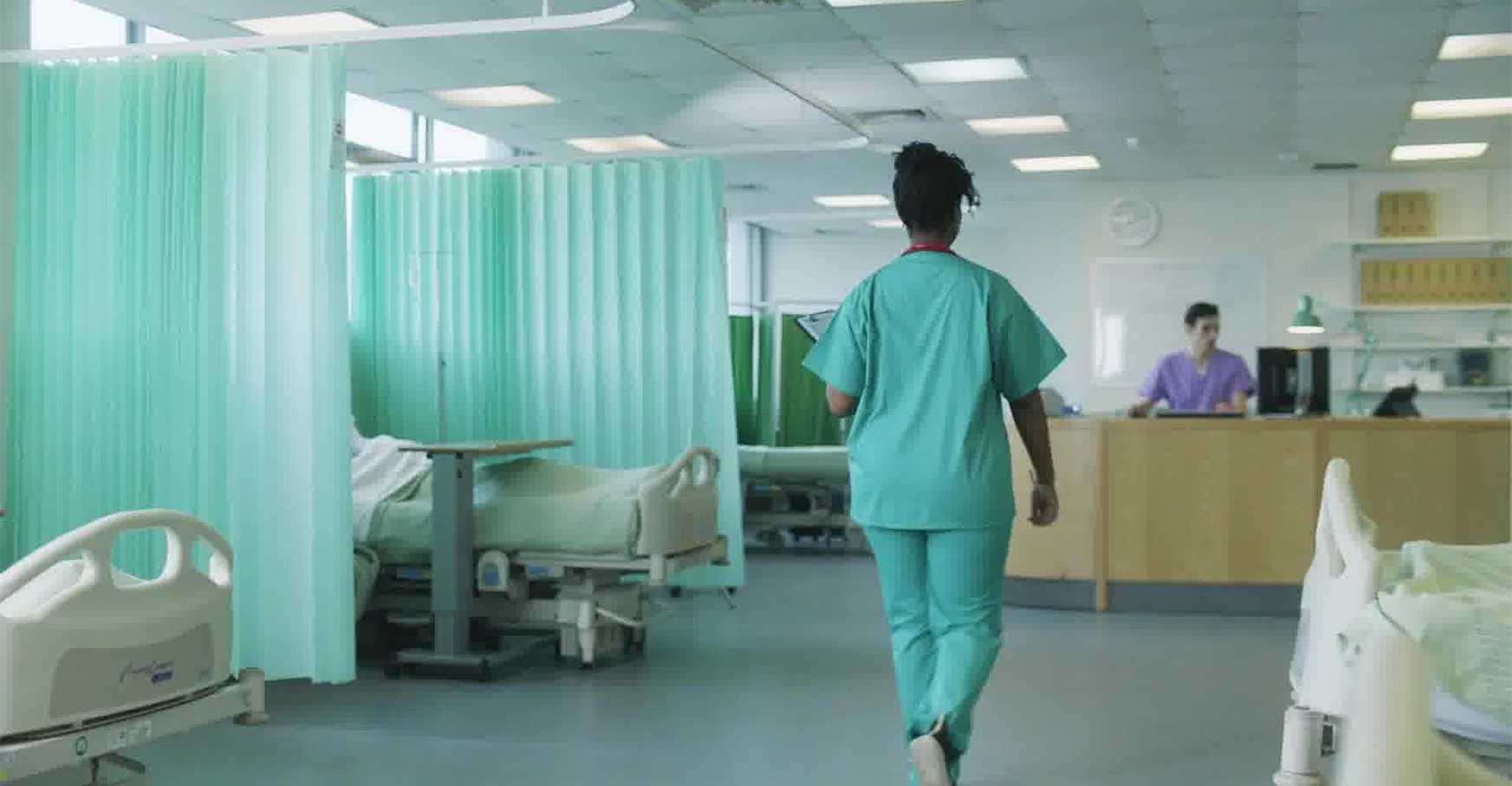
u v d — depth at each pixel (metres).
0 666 2.65
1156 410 7.69
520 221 7.50
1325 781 1.93
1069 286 14.66
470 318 7.51
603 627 5.68
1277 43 8.21
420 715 4.68
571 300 7.43
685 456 5.63
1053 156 12.11
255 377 5.01
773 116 10.52
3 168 5.23
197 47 4.94
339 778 3.85
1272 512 6.93
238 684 3.16
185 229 5.00
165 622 2.96
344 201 5.03
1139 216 13.24
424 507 5.72
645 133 11.16
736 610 7.11
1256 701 4.88
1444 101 9.76
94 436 5.02
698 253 7.34
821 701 4.89
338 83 5.00
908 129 11.01
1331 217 12.81
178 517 3.01
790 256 18.33
